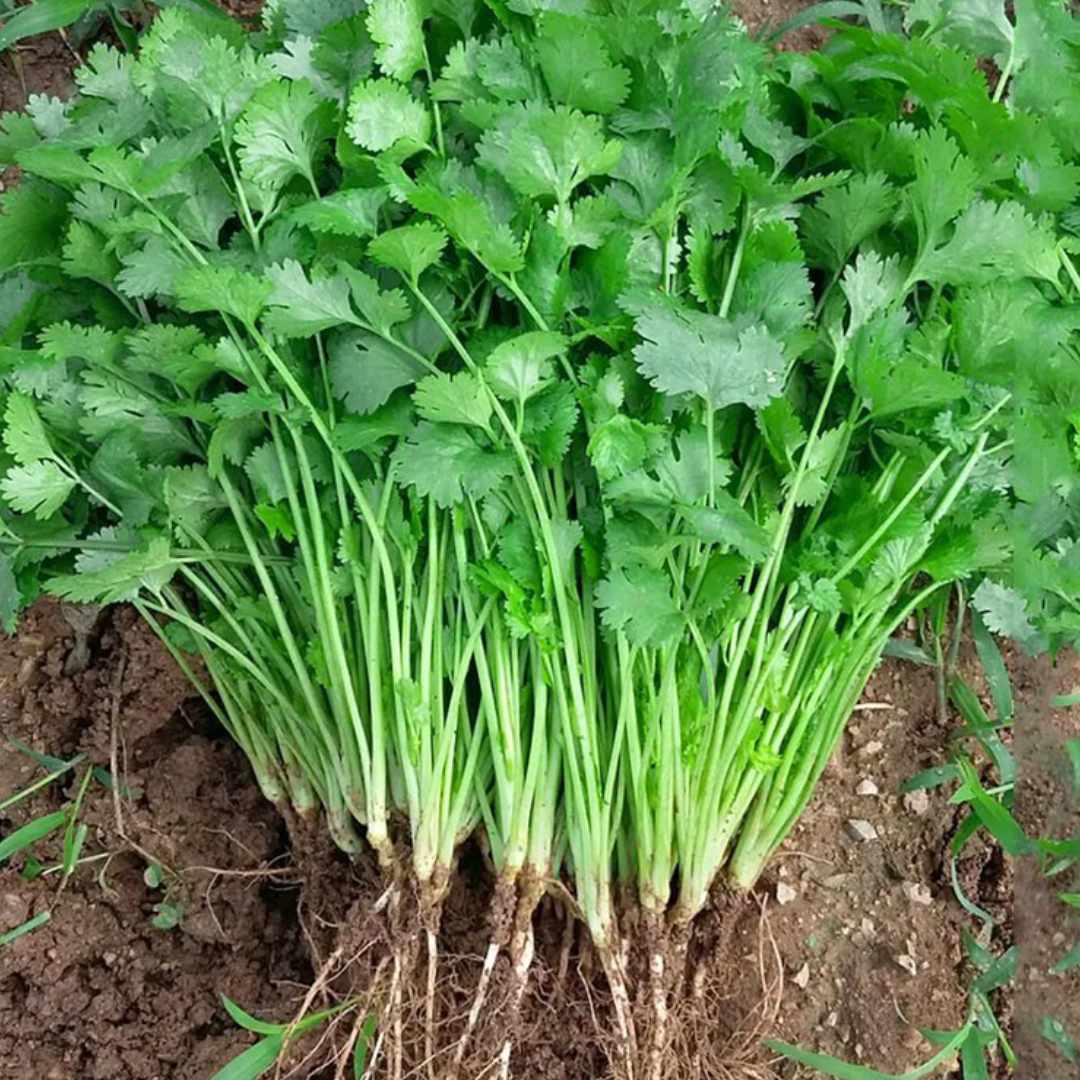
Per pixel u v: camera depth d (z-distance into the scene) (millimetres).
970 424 448
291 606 490
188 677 522
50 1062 508
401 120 439
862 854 542
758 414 445
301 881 504
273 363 437
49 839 525
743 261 456
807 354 472
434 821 458
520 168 427
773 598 461
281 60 456
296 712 486
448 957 478
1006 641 558
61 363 459
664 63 451
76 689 537
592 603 459
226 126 448
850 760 553
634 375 448
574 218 436
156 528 464
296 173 458
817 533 457
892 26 591
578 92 441
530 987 477
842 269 481
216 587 501
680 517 441
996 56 512
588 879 458
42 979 513
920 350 458
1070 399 460
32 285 480
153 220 442
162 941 522
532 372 424
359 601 458
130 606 529
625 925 473
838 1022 520
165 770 526
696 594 449
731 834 477
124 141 452
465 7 461
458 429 435
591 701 453
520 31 453
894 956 529
